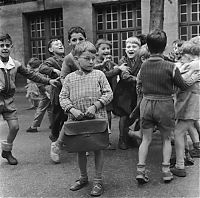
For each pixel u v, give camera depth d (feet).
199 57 11.97
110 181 11.70
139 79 12.41
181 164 11.95
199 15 36.91
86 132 10.32
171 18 37.04
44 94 20.18
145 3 38.24
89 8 41.75
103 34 42.37
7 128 22.24
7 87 13.41
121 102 15.14
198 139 14.06
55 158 13.79
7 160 14.35
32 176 12.50
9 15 47.60
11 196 10.75
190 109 11.80
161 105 11.19
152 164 13.19
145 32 38.60
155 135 17.65
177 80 11.03
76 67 13.10
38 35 47.19
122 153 14.90
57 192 10.96
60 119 14.66
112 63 15.57
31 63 27.32
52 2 44.11
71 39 13.52
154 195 10.46
